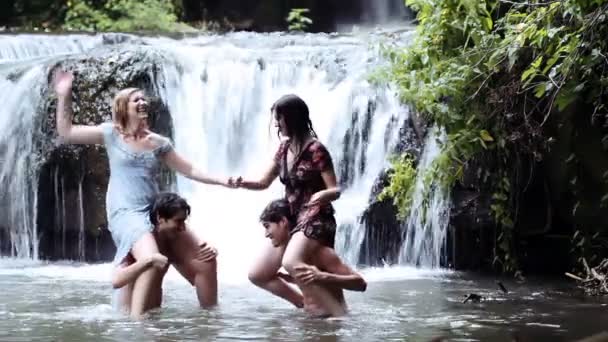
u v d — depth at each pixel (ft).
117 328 20.27
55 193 35.76
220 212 35.27
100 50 38.88
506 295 26.08
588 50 27.73
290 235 22.47
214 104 38.09
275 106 22.30
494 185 31.09
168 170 36.01
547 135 30.50
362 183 35.58
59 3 68.39
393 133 34.58
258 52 39.96
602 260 29.89
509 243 31.40
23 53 45.75
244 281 28.07
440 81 29.04
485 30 29.09
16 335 19.53
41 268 32.35
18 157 36.24
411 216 32.37
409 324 21.06
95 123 35.83
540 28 27.68
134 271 21.99
